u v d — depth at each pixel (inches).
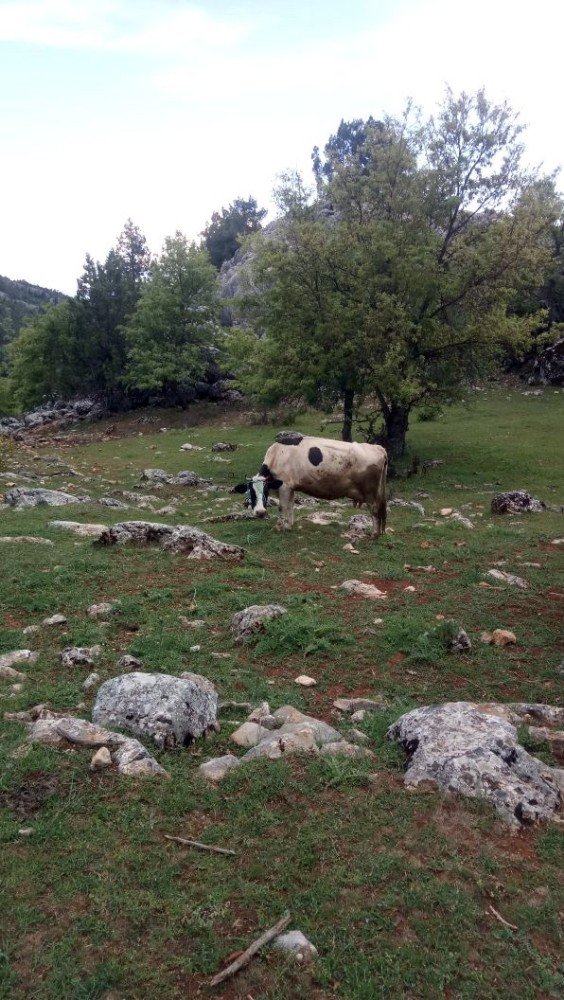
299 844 170.7
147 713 228.7
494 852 170.1
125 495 848.9
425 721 220.7
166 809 184.5
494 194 1104.2
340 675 296.2
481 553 526.9
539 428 1382.9
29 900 152.2
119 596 386.9
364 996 130.9
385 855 166.4
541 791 192.4
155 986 132.8
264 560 484.7
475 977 135.8
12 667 287.1
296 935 142.9
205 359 2068.2
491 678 295.0
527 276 1054.4
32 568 430.9
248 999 130.9
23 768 198.2
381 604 390.3
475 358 1099.3
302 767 203.6
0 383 2252.7
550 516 747.4
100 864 163.0
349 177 1141.7
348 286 1064.2
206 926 145.9
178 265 1999.3
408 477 1081.4
